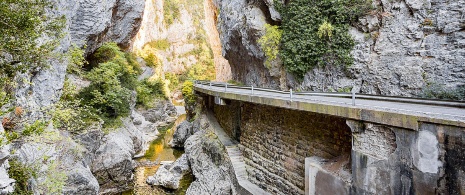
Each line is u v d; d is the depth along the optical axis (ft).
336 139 18.58
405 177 12.34
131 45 85.10
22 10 15.06
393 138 12.98
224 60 101.19
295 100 19.24
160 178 37.35
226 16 56.08
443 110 14.55
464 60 25.04
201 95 63.77
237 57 61.72
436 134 11.18
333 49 35.32
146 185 37.06
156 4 160.25
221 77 105.09
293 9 39.52
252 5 47.83
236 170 30.71
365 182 14.24
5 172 13.14
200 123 54.60
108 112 46.65
